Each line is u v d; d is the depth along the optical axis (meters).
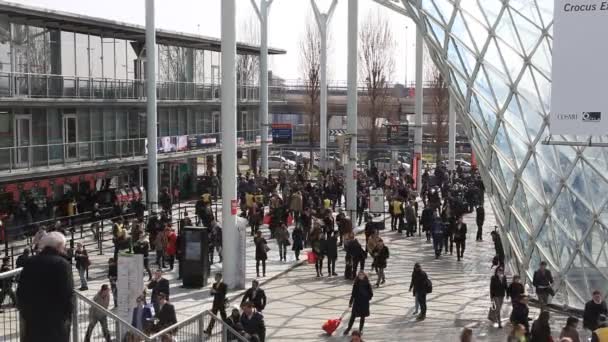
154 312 23.42
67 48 47.56
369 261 38.28
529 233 30.22
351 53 46.56
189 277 31.28
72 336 13.62
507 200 31.38
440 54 33.31
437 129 93.00
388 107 105.62
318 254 34.09
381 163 80.62
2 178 40.59
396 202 47.38
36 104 42.84
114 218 42.38
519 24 28.39
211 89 65.25
